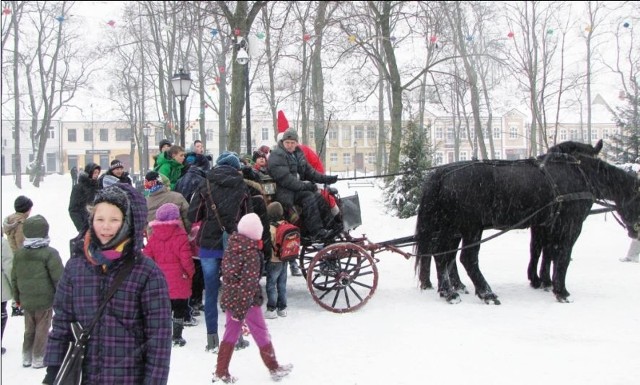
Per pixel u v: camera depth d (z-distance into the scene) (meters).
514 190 8.38
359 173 58.50
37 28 36.75
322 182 8.73
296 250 7.76
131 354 3.25
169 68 30.28
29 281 6.24
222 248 6.68
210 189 6.75
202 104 31.84
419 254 8.68
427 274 9.30
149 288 3.27
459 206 8.41
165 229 6.93
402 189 17.50
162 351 3.25
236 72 17.58
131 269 3.27
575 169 8.75
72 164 63.94
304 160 8.75
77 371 3.19
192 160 10.46
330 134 62.31
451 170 8.59
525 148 61.09
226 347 5.62
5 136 59.50
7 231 8.14
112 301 3.22
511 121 61.00
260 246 5.80
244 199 6.85
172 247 6.90
